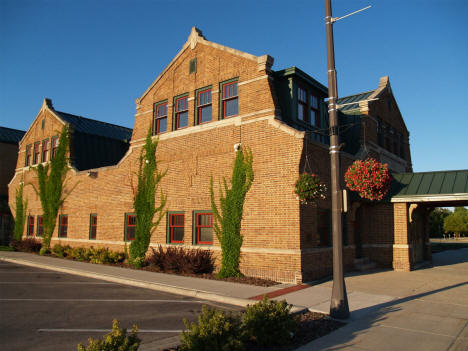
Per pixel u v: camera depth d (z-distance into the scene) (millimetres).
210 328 6234
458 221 72375
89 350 5172
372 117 20766
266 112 15102
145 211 18844
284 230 13914
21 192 29172
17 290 12633
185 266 15375
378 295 11547
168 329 8102
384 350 6863
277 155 14500
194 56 18234
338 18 9719
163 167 18547
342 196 9258
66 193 24625
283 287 12664
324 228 15562
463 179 16688
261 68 15562
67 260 20891
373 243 18438
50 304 10508
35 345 7023
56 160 25703
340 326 8352
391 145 23453
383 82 23656
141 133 20016
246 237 14867
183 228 17406
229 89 16766
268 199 14492
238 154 15461
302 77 16609
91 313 9500
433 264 20797
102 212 21625
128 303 10727
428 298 11141
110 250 20500
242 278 14297
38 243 25734
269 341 7004
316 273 14250
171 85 19047
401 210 17750
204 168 16750
